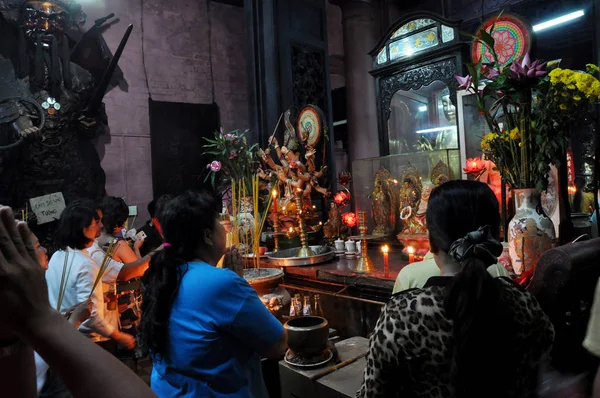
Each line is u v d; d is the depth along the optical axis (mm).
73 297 2324
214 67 7180
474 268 917
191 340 1380
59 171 5383
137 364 3176
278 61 5102
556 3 5344
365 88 7293
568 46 5414
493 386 911
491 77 2320
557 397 1193
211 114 7059
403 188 3496
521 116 2258
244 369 1442
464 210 1034
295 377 1777
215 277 1423
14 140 4984
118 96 6285
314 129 4469
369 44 7312
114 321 2646
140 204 6398
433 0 6906
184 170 6750
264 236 4227
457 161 3309
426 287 1046
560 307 1635
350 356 1916
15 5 5215
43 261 1825
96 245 2672
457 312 913
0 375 440
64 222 2420
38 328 421
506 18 3342
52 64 5305
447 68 4102
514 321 977
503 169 2381
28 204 5172
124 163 6293
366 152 7289
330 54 8180
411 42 4340
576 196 3555
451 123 4465
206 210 1553
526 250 2209
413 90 4824
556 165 2232
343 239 4031
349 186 7031
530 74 2137
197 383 1379
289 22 5246
